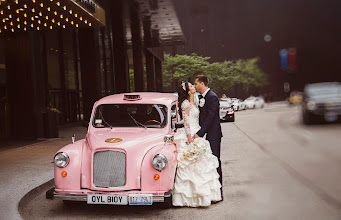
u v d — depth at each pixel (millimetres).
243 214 4414
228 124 19438
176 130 5691
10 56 14258
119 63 25453
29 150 10500
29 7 10984
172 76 40188
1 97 15953
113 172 4535
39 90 14359
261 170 6992
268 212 4402
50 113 14164
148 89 36031
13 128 14242
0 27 13227
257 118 22719
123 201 4375
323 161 7547
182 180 4863
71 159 4668
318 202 4699
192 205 4879
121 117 5562
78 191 4527
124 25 25594
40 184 6004
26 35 14055
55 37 21594
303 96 16766
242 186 5840
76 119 23938
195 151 4840
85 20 12906
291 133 13023
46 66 20312
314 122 16672
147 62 35781
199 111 5285
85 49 18734
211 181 4922
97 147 4609
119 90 25422
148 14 23844
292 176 6301
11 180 6336
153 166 4504
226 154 9383
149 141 4875
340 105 15297
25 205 5207
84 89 18828
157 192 4484
